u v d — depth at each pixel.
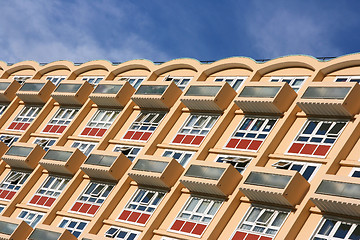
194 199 34.78
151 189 37.06
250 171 32.12
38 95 48.50
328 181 28.78
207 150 36.72
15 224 39.72
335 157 30.55
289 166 32.75
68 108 47.34
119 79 46.94
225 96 38.09
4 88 51.81
